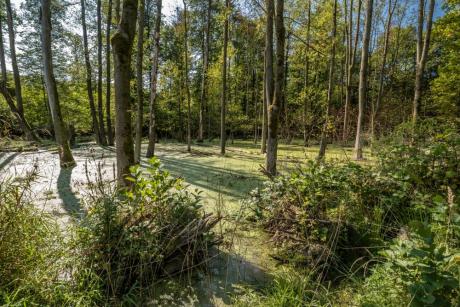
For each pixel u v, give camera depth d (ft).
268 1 18.25
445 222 6.50
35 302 5.44
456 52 33.91
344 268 7.78
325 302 6.38
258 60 59.72
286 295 6.41
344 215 8.64
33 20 47.88
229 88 60.18
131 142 12.87
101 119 43.50
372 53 59.00
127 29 12.30
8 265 5.68
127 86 12.59
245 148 43.50
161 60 56.29
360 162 21.04
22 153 30.40
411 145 11.79
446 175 9.04
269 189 10.76
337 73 58.08
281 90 16.39
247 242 9.63
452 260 5.21
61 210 11.71
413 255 4.83
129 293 6.56
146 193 7.95
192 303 6.62
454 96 36.50
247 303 6.51
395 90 68.85
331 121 28.76
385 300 5.65
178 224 8.08
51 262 6.07
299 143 45.32
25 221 6.47
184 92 51.37
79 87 55.62
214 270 8.05
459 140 9.33
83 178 18.06
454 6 30.71
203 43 56.13
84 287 6.13
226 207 12.66
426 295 4.59
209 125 63.67
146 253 6.84
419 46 24.70
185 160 28.73
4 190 6.74
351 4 31.48
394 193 9.30
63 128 22.41
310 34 31.53
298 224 8.84
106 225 6.75
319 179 9.71
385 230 8.76
